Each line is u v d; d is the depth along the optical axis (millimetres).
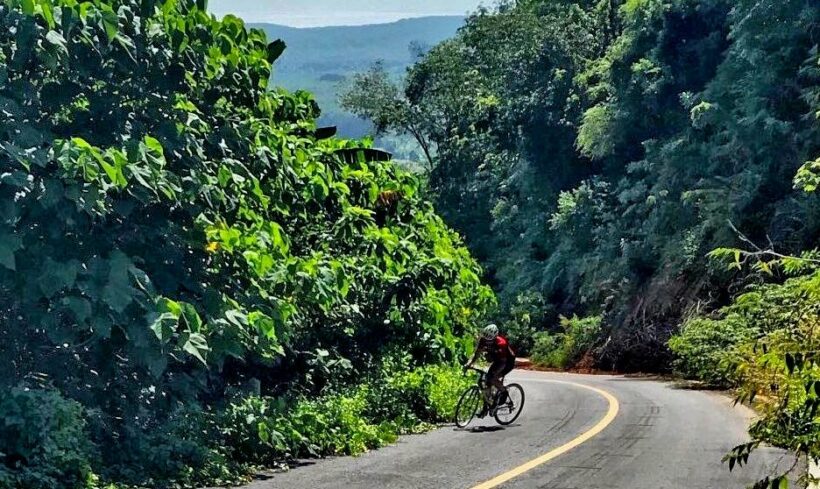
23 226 9336
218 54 12180
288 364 15438
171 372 11734
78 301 9023
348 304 16453
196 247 11570
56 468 8469
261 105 13633
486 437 14734
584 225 52875
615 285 46625
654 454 12578
